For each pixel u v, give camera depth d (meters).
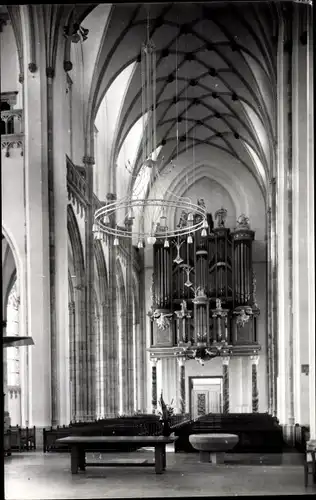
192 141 42.53
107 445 15.92
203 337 41.47
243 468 16.50
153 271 43.19
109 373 34.28
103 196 34.62
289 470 16.02
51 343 22.59
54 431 20.81
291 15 23.36
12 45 23.97
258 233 43.50
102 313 34.06
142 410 42.91
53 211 23.17
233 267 42.34
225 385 41.84
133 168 38.62
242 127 39.69
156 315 42.34
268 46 27.42
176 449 21.95
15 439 21.02
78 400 27.58
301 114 22.98
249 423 23.33
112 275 34.81
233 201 44.00
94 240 30.67
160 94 36.34
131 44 30.47
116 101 34.19
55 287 22.89
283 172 24.36
